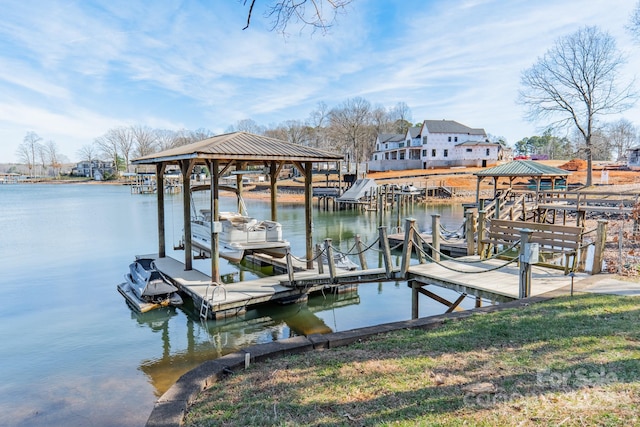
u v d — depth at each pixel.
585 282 6.99
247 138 10.83
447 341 4.53
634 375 3.50
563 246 7.88
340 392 3.52
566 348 4.14
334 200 34.62
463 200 38.81
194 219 14.38
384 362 4.08
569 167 47.78
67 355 7.25
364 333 4.90
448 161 55.78
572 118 31.27
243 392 3.64
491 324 4.98
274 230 11.54
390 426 2.92
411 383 3.59
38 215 31.00
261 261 13.65
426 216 29.25
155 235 21.61
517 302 5.90
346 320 8.98
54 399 5.66
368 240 20.12
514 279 7.46
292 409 3.28
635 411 2.94
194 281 10.18
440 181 42.94
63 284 12.18
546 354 4.03
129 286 11.06
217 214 11.78
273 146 10.48
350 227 24.89
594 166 47.69
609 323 4.80
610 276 7.38
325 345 4.69
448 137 55.66
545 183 30.88
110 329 8.54
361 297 10.66
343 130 74.19
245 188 55.66
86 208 36.56
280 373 4.00
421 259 9.32
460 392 3.37
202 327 8.67
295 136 84.81
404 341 4.62
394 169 58.16
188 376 3.95
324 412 3.20
